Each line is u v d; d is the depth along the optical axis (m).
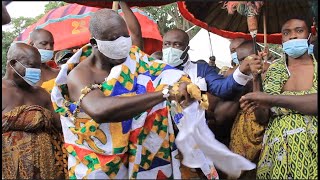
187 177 2.70
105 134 2.46
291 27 2.81
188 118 2.45
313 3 2.92
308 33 2.85
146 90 2.55
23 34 3.78
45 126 2.91
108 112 2.28
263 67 3.03
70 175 2.53
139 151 2.50
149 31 3.99
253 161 2.99
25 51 2.92
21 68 2.91
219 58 4.00
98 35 2.43
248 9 3.05
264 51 3.15
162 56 3.34
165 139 2.55
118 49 2.43
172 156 2.55
